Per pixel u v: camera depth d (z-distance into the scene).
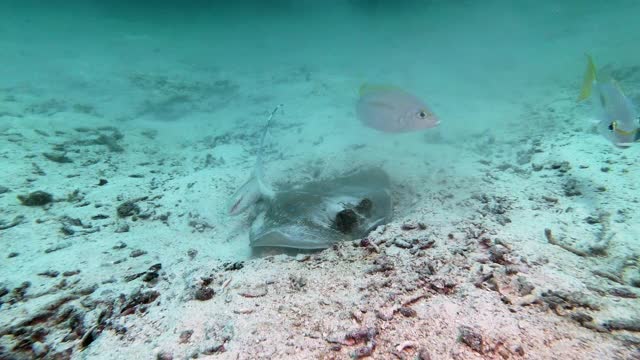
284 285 0.70
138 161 1.90
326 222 0.97
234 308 0.63
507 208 1.02
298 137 2.33
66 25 7.75
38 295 0.74
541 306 0.59
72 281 0.80
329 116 2.71
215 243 1.10
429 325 0.56
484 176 1.31
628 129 0.68
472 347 0.51
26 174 1.41
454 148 1.86
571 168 1.22
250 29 8.33
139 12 10.84
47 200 1.20
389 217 1.12
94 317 0.66
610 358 0.49
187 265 0.88
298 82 3.83
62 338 0.62
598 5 6.29
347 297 0.65
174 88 3.36
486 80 3.41
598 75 0.74
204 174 1.57
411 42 5.84
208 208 1.28
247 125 2.72
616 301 0.60
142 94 3.24
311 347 0.53
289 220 0.98
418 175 1.43
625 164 1.17
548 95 2.61
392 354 0.51
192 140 2.46
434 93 3.15
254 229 1.01
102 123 2.38
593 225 0.87
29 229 1.03
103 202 1.26
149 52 5.41
